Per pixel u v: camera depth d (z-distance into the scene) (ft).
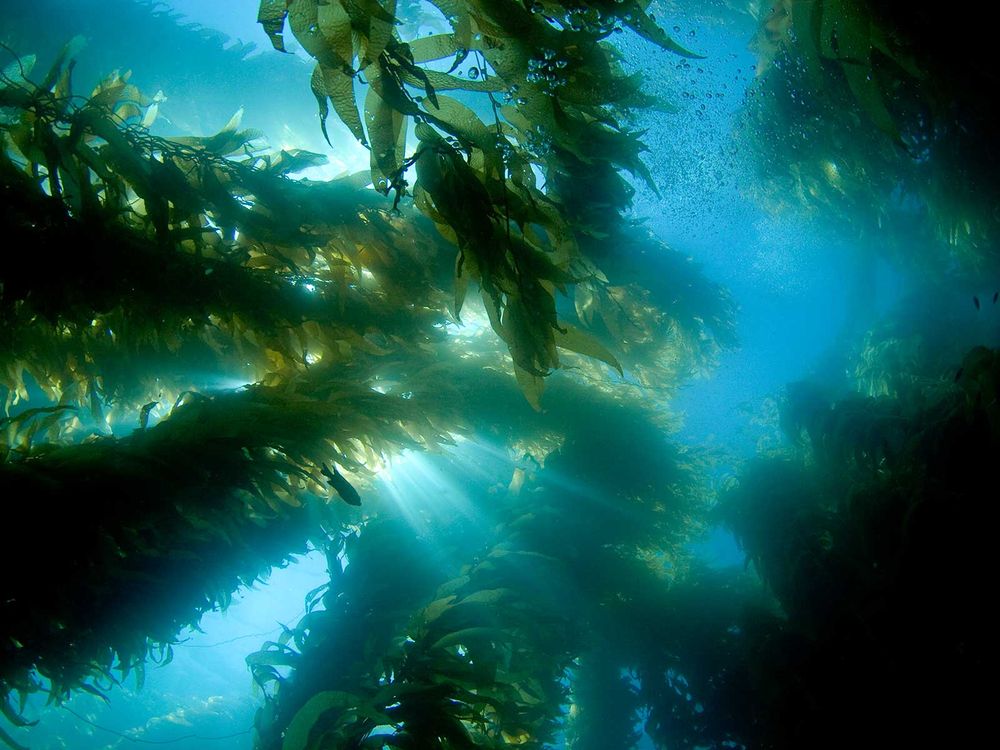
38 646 5.91
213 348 8.70
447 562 11.32
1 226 6.21
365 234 9.02
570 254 7.93
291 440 7.64
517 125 7.47
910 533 10.84
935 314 15.80
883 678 10.98
